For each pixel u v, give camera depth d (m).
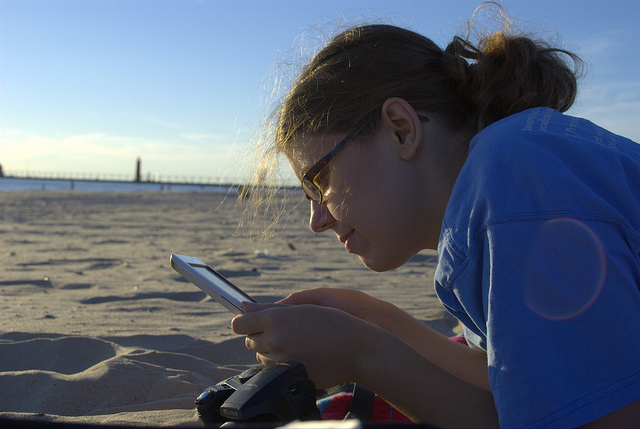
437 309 3.25
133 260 5.77
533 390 0.77
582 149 0.91
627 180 0.92
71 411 1.71
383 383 0.98
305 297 1.49
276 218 1.43
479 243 0.90
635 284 0.83
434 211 1.15
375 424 0.65
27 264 5.40
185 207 17.67
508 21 1.28
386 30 1.22
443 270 0.97
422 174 1.13
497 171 0.90
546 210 0.84
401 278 4.61
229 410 0.85
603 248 0.82
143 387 1.87
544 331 0.79
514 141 0.92
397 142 1.12
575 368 0.77
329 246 7.35
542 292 0.81
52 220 12.02
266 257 6.00
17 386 1.81
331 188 1.16
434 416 0.96
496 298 0.83
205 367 2.18
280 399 0.88
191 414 1.53
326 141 1.14
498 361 0.81
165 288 4.04
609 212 0.84
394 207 1.13
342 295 1.49
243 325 1.03
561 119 1.01
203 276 1.23
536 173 0.87
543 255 0.82
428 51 1.22
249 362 2.35
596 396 0.76
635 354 0.77
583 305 0.79
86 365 2.24
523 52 1.14
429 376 0.97
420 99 1.14
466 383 0.98
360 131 1.12
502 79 1.11
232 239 8.17
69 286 4.14
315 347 0.99
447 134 1.14
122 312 3.24
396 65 1.16
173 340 2.59
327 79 1.16
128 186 74.25
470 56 1.20
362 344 0.99
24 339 2.52
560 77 1.16
